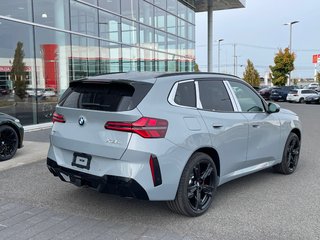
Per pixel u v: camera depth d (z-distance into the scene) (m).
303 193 5.25
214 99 4.77
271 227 4.03
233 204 4.78
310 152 8.28
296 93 36.00
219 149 4.58
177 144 3.99
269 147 5.65
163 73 4.53
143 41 20.12
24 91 12.87
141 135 3.79
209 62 29.14
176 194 4.11
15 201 4.88
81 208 4.61
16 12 12.55
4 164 7.02
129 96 3.97
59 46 14.38
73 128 4.29
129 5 18.66
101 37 16.64
